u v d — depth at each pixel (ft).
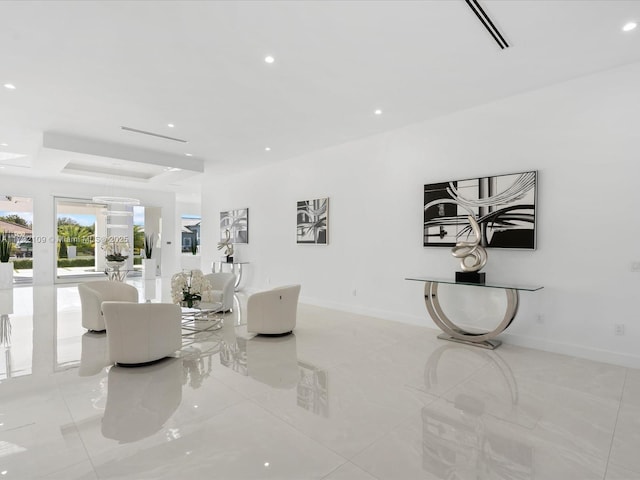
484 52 11.13
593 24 9.68
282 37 10.29
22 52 11.02
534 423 8.12
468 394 9.64
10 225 31.09
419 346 14.07
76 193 34.24
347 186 21.01
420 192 17.52
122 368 11.56
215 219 33.22
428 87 13.62
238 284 29.35
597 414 8.54
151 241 38.63
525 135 14.08
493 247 14.74
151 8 8.94
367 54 11.24
